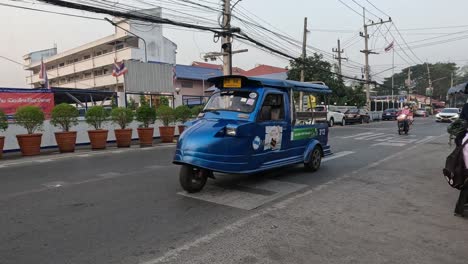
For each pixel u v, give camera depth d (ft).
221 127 21.31
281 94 25.93
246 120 22.91
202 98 88.12
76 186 23.52
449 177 17.60
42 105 54.44
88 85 150.71
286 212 18.06
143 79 73.46
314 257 12.78
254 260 12.50
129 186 23.50
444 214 17.83
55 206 18.85
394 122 124.47
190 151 20.57
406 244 13.99
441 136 62.69
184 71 143.33
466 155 16.76
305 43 97.91
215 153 20.67
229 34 57.00
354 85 158.81
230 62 59.72
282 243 14.02
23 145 38.50
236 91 25.02
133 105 72.84
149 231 15.23
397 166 31.96
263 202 19.80
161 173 28.12
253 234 14.96
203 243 13.97
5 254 12.90
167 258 12.62
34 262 12.27
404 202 20.03
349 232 15.26
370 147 46.60
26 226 15.78
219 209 18.44
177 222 16.39
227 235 14.83
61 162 34.01
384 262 12.42
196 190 21.77
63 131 42.34
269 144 24.25
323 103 31.76
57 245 13.70
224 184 24.27
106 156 38.27
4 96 50.96
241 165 21.93
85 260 12.43
